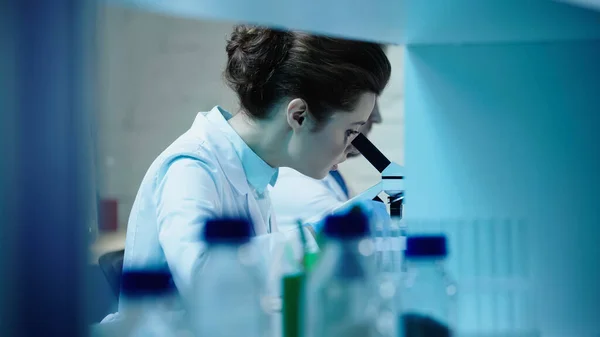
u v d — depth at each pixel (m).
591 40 1.03
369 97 1.45
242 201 1.50
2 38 0.53
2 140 0.54
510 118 1.05
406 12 0.86
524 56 1.05
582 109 1.03
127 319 0.69
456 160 1.07
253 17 0.89
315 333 0.74
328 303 0.73
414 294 0.79
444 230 1.04
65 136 0.55
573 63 1.03
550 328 1.03
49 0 0.54
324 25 0.95
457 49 1.06
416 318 0.78
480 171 1.06
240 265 0.70
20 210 0.54
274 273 0.82
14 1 0.53
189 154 1.41
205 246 0.72
